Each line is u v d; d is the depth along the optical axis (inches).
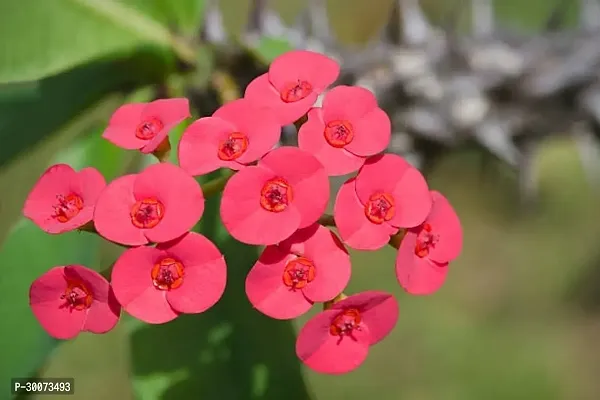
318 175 7.0
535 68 10.5
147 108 7.6
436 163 11.1
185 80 9.1
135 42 8.8
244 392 8.3
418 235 7.4
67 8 8.4
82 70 8.9
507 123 10.7
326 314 7.0
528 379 16.3
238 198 7.0
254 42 9.4
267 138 7.2
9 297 8.4
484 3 10.9
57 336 7.2
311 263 7.1
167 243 7.0
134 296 7.0
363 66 10.2
